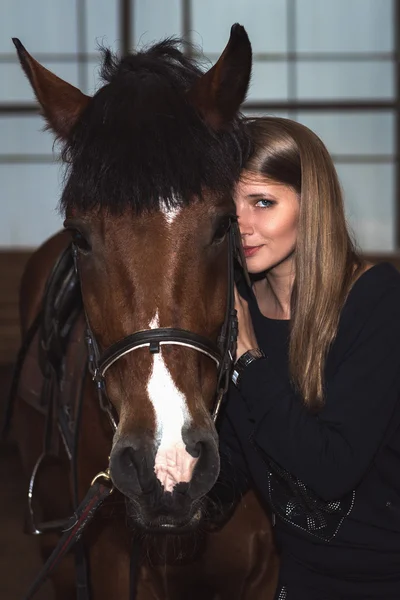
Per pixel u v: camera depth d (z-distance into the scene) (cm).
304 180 229
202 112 222
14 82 1041
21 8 1040
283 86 1054
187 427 198
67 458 291
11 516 522
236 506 267
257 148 230
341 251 230
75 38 1042
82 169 208
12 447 670
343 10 1041
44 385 307
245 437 238
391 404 219
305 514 231
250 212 233
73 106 235
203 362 212
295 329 228
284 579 243
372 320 223
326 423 220
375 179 1049
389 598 232
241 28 214
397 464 229
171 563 264
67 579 320
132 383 204
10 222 1047
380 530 229
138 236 204
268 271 250
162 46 237
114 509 255
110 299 207
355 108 1038
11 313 898
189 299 206
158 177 203
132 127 207
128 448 199
